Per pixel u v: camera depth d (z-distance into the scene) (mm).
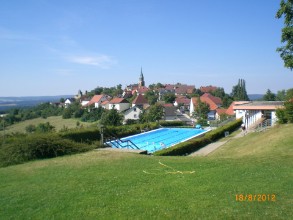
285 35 17516
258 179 9422
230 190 8461
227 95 114188
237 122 37594
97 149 18375
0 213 7645
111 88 153625
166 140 33938
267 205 7266
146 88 142250
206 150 24312
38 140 16453
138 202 7898
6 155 15102
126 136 34812
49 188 9609
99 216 7145
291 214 6691
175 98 110562
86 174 11242
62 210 7637
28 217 7328
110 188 9273
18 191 9445
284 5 17375
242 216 6691
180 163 12664
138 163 13055
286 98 29156
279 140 19516
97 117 74812
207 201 7707
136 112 74438
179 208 7340
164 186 9234
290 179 9281
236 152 20859
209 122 52750
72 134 24031
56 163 13945
